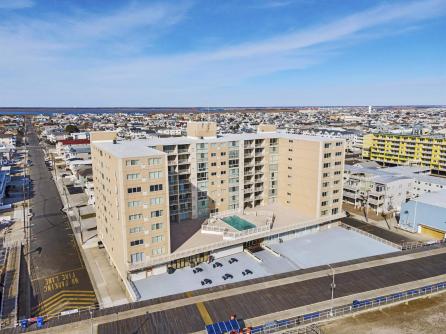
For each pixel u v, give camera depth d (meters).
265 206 108.44
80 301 67.00
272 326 52.53
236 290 63.62
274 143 108.12
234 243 81.88
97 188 89.62
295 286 65.19
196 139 97.19
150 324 53.56
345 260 81.81
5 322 58.91
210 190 96.69
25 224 109.69
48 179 172.75
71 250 90.19
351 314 56.50
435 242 87.88
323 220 98.12
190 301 59.94
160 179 72.06
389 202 120.75
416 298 61.59
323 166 96.31
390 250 87.31
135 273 72.00
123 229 69.44
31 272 78.62
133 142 91.19
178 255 75.12
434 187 121.31
